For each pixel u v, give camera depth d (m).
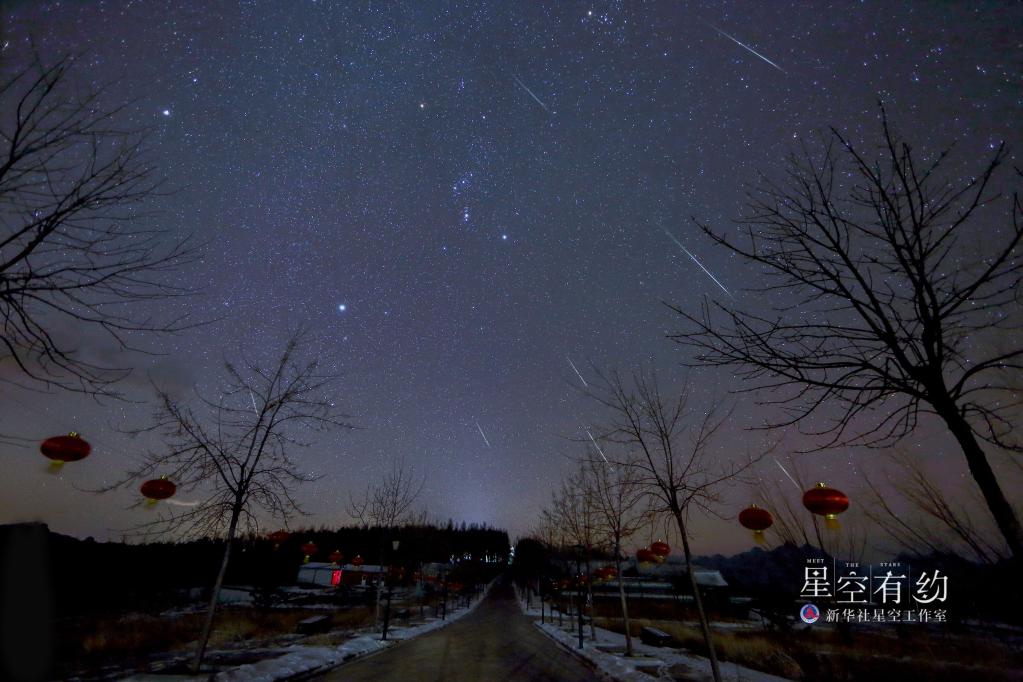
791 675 12.23
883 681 11.03
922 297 3.81
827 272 4.29
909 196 4.12
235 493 11.59
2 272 3.87
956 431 3.52
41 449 6.05
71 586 22.39
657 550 13.41
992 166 3.87
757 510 7.91
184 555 27.25
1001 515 3.20
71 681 9.78
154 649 15.01
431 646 18.92
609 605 43.06
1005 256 3.65
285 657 13.01
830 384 4.16
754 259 4.51
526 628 29.12
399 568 35.84
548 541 38.28
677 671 12.73
